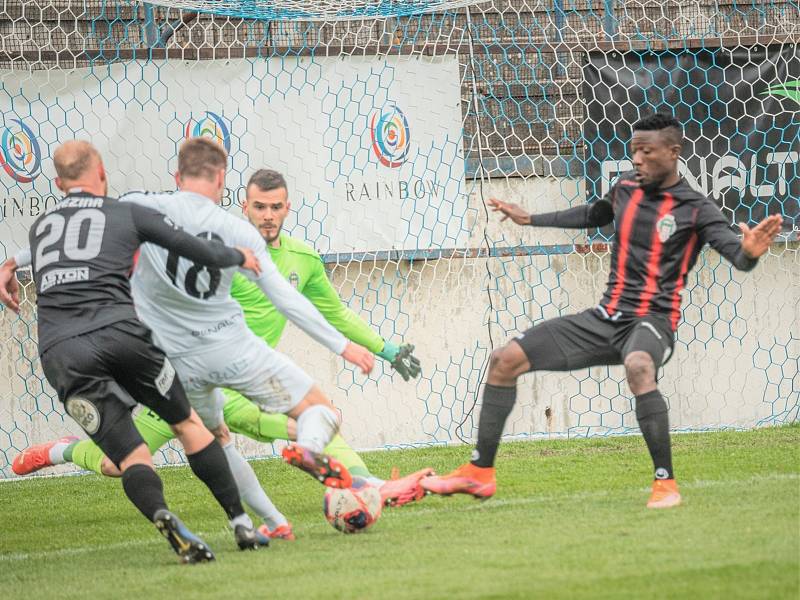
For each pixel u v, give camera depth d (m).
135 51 33.50
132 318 17.06
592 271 35.31
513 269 35.16
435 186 34.53
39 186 33.19
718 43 34.81
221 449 18.20
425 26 36.75
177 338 18.25
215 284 18.12
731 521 17.50
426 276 34.94
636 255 20.48
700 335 35.34
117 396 17.03
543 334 20.66
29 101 33.16
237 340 18.44
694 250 20.48
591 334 20.59
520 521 19.23
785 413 35.47
